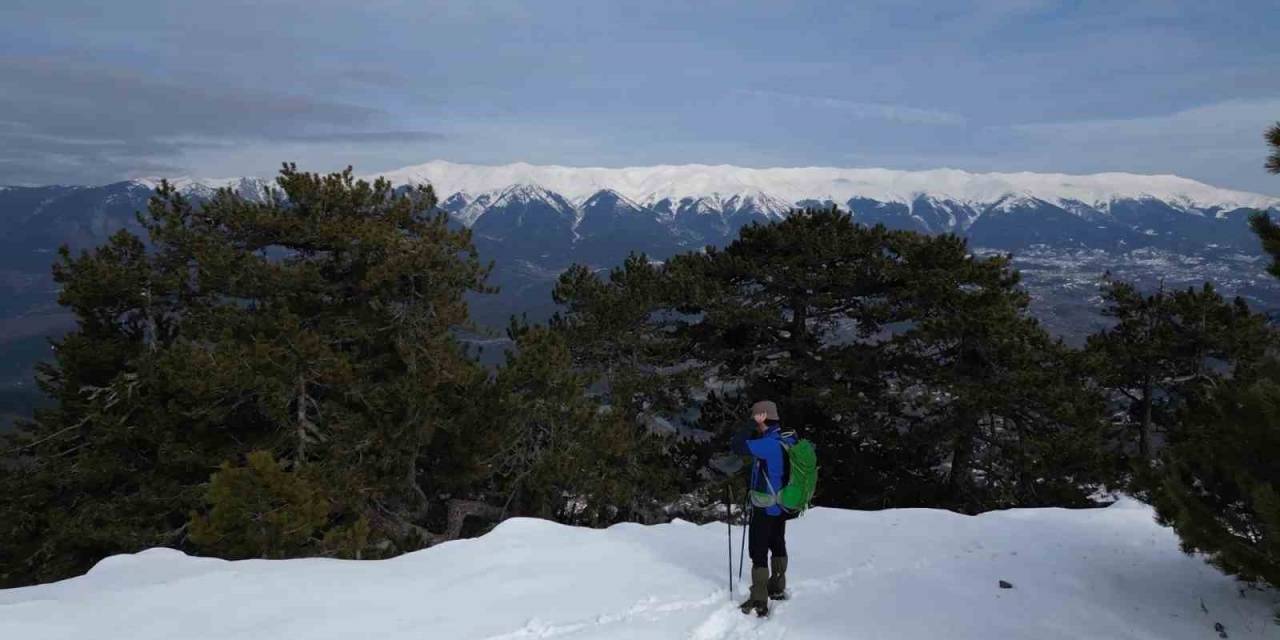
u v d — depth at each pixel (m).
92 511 19.22
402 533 19.42
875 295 27.14
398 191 24.66
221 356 18.66
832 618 6.88
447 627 6.31
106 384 22.03
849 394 24.22
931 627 6.72
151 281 21.38
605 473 21.83
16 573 19.97
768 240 27.20
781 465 7.05
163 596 6.93
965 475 24.92
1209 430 7.59
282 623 6.32
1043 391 22.73
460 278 23.12
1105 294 33.56
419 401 19.67
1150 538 9.98
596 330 25.80
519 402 20.16
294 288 21.77
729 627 6.63
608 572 8.02
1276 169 6.37
